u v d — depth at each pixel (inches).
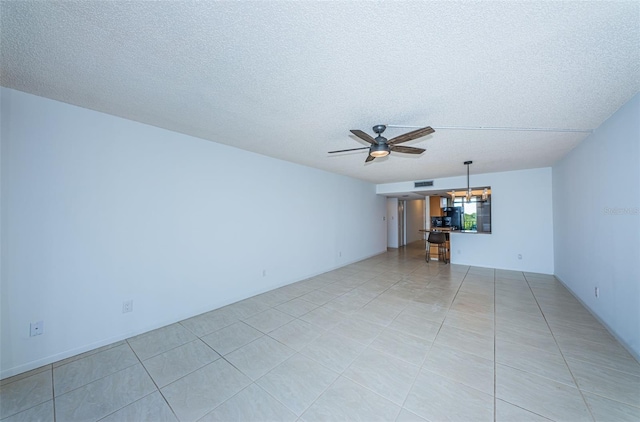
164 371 83.2
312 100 87.0
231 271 145.1
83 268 94.2
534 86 77.5
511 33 54.3
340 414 64.9
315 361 88.4
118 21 51.5
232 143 139.3
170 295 118.7
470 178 240.2
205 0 46.3
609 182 104.0
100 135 97.9
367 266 246.7
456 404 67.7
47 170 86.6
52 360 87.3
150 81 75.5
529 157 169.0
